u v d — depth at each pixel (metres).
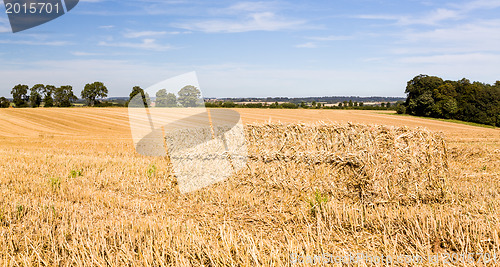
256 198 6.88
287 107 69.50
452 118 61.66
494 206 5.95
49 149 16.70
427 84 65.56
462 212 5.67
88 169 9.88
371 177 6.71
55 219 5.63
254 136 7.50
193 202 6.58
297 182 7.21
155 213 6.07
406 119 50.91
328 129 7.30
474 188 7.38
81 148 17.42
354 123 7.16
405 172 6.79
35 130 31.48
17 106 70.31
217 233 5.11
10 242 4.52
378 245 4.61
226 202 6.53
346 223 5.34
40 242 4.69
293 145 7.38
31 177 8.73
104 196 6.99
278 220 5.71
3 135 27.34
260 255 4.05
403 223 5.14
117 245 4.57
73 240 4.50
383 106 85.94
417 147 6.90
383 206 6.48
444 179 6.98
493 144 19.75
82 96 63.78
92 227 5.18
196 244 4.48
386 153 6.75
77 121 37.03
